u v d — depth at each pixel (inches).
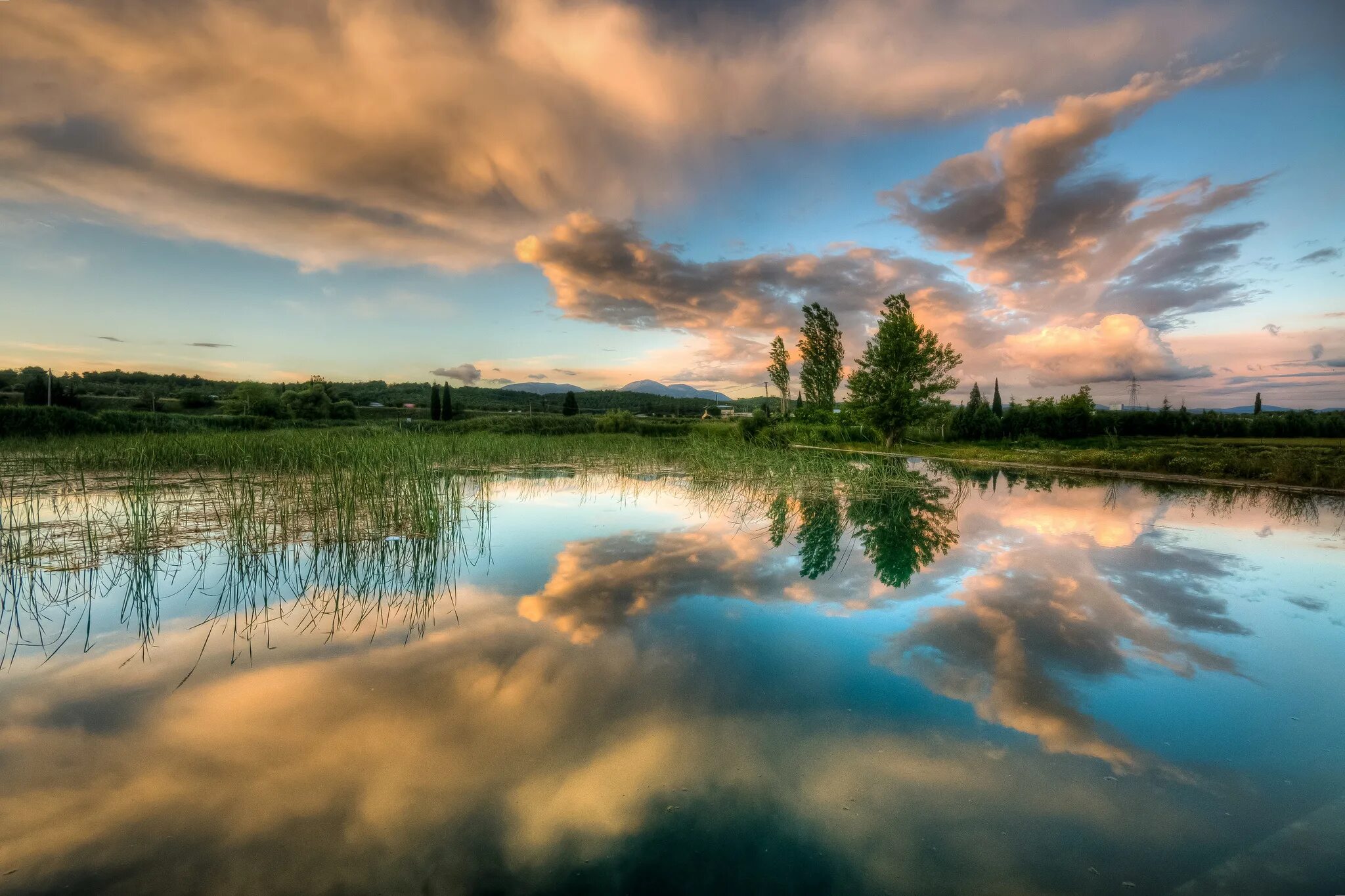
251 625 154.0
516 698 115.0
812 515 321.7
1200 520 309.6
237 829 78.0
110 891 66.8
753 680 124.5
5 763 92.4
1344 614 168.2
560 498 376.2
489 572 204.7
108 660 131.9
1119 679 126.4
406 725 104.6
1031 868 72.8
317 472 312.8
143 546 218.7
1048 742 102.0
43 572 196.7
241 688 118.5
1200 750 100.0
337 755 95.5
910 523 300.7
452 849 74.8
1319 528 290.7
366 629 151.6
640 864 72.6
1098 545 253.8
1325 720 110.0
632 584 192.4
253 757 94.4
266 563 210.5
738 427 870.4
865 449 834.8
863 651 140.4
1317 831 80.3
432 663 131.3
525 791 86.7
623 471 511.2
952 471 565.9
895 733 104.7
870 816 82.5
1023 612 168.9
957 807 84.7
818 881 70.0
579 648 140.3
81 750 96.1
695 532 273.1
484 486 412.5
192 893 66.8
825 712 111.6
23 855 72.5
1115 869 73.0
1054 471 568.1
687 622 158.1
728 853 74.8
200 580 191.8
